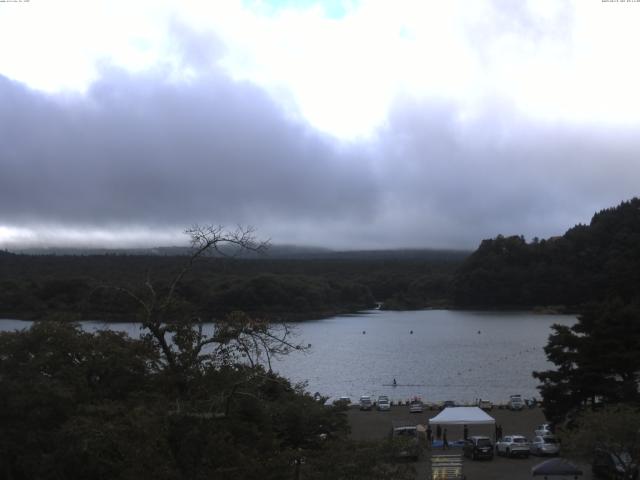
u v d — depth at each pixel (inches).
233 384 652.1
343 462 713.6
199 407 644.7
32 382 1110.4
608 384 1964.8
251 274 6624.0
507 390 4761.3
